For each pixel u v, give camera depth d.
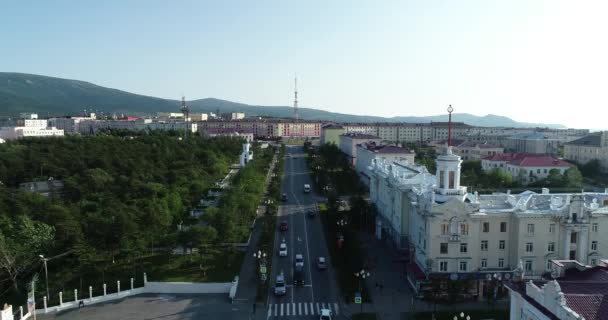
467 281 86.00
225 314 84.75
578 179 194.25
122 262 109.12
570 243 89.81
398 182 117.38
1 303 90.88
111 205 126.25
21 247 98.38
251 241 128.12
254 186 158.88
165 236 113.81
